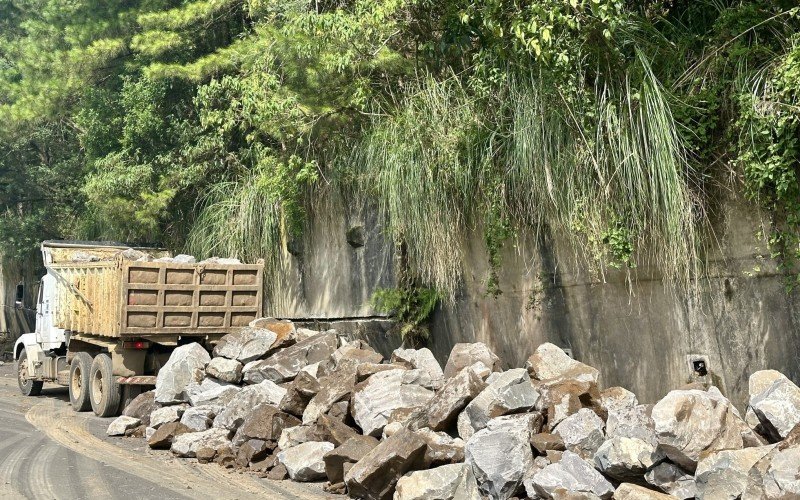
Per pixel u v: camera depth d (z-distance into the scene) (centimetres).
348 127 1180
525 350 961
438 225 977
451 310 1073
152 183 1633
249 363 1100
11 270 2473
